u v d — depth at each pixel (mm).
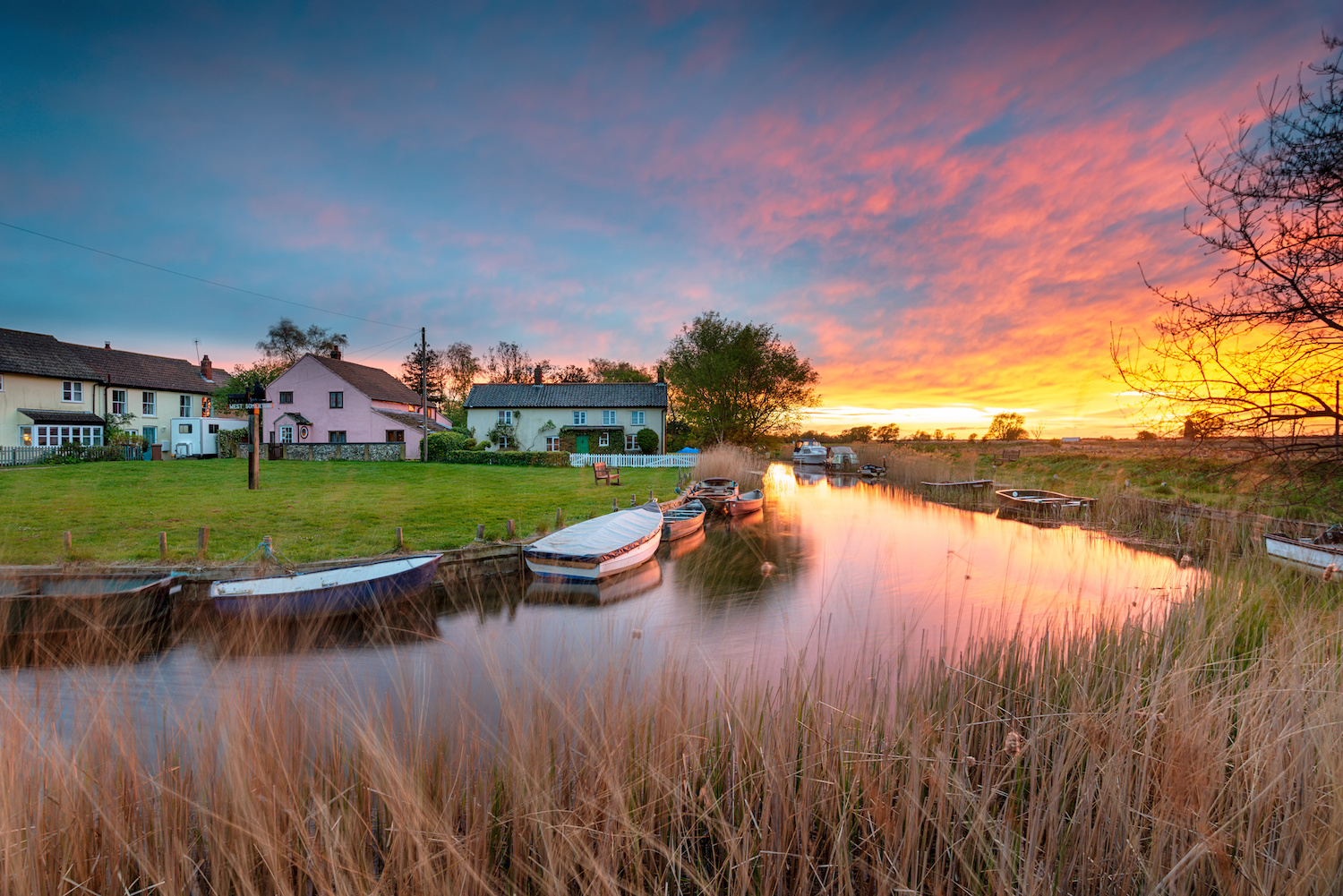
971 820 2770
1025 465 28750
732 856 2602
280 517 12773
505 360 72688
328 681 4129
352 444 31609
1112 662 4023
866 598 8273
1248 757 2756
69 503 13820
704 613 7695
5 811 2350
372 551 9883
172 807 2689
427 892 2299
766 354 39031
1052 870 2652
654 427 38188
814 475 34969
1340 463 5129
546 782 2781
